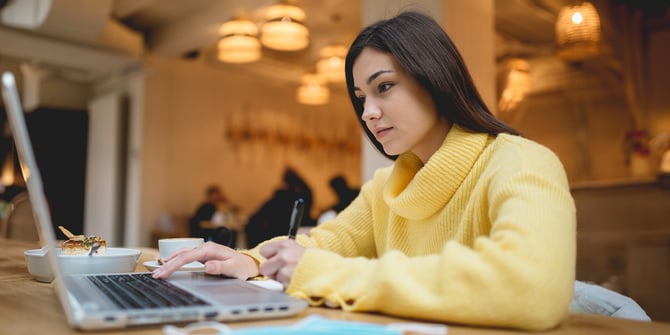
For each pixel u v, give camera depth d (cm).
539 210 71
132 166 690
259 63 789
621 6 695
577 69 793
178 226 656
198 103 759
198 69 762
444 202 98
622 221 358
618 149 863
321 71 523
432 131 105
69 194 747
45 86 750
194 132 752
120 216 697
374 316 73
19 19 526
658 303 337
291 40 425
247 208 813
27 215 328
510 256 66
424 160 109
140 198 676
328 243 130
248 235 528
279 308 70
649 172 599
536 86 862
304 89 648
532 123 952
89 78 761
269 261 87
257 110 839
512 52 732
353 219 133
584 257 371
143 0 545
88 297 73
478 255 69
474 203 91
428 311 68
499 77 593
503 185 78
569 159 913
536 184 76
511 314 65
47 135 738
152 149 692
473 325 68
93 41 570
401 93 97
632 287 349
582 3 420
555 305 66
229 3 544
